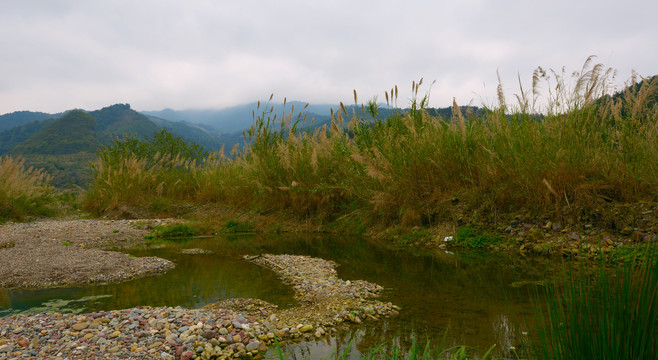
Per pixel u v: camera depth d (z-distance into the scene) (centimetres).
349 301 447
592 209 636
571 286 208
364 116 997
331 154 1073
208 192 1354
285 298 479
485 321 371
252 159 1206
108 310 430
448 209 828
